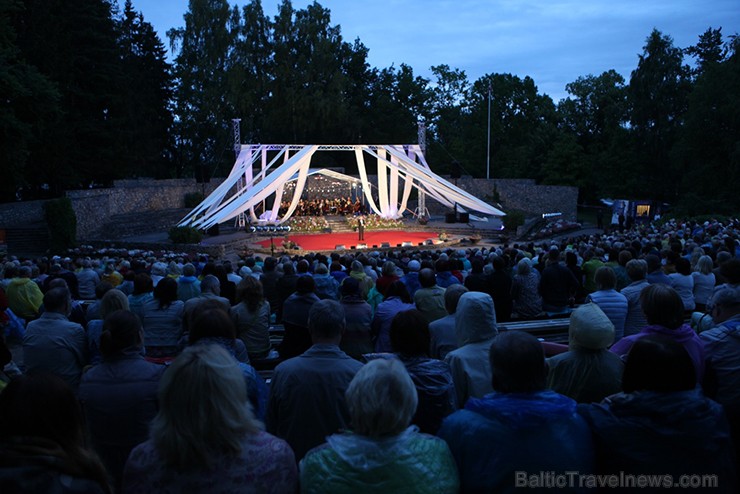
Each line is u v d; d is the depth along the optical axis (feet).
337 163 205.77
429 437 8.09
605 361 11.44
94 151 135.74
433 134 228.63
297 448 11.36
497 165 212.23
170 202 151.84
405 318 12.14
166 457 7.04
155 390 11.40
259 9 186.60
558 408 8.09
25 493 6.23
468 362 12.82
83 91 132.36
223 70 185.06
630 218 129.90
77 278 38.40
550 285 27.27
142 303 19.99
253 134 195.83
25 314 30.19
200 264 40.75
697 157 144.77
